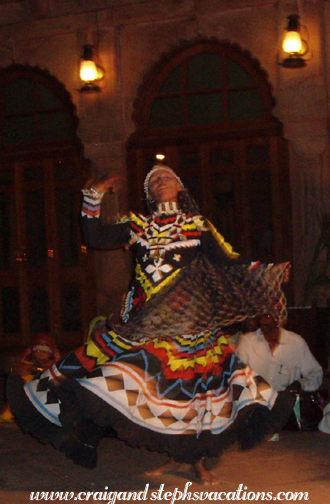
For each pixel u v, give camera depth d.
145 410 3.21
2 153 7.99
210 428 3.30
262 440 3.39
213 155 7.23
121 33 7.34
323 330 5.38
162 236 3.42
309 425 4.58
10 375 3.37
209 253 3.53
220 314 3.44
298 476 3.51
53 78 7.66
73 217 7.71
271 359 4.63
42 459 3.99
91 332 4.15
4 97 7.96
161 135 7.35
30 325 7.92
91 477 3.59
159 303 3.33
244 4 6.90
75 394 3.24
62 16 7.48
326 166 6.72
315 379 4.63
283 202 6.96
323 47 6.64
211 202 7.23
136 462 3.88
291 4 6.72
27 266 7.93
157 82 7.34
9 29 7.73
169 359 3.28
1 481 3.53
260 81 7.02
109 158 7.36
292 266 6.94
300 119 6.71
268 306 3.55
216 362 3.38
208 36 7.07
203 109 7.24
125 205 7.38
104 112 7.37
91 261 7.62
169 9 7.13
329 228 6.53
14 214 8.02
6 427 4.91
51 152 7.77
